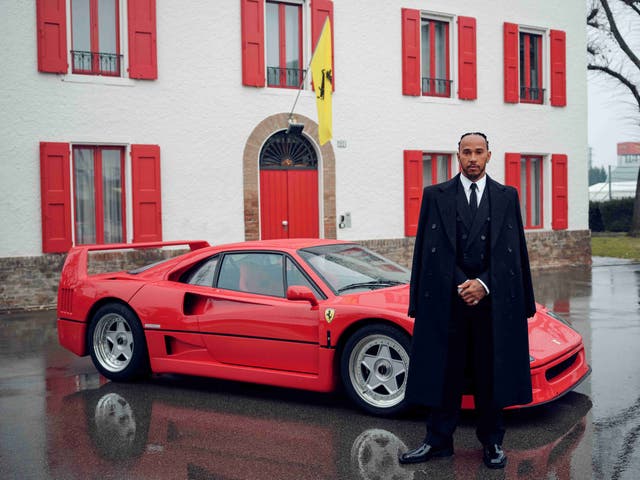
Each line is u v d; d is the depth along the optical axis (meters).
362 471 4.05
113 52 11.84
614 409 5.20
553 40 16.75
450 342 4.07
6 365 7.16
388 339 4.97
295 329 5.38
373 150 14.22
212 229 12.52
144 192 11.85
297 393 5.91
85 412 5.39
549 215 16.86
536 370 4.82
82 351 6.64
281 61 13.42
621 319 9.32
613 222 31.80
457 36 15.29
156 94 12.00
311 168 13.66
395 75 14.44
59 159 11.14
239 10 12.72
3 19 10.77
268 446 4.52
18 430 4.94
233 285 5.89
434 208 4.09
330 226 13.70
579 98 17.28
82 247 6.97
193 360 5.98
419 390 4.06
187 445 4.57
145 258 11.91
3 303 10.80
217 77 12.54
